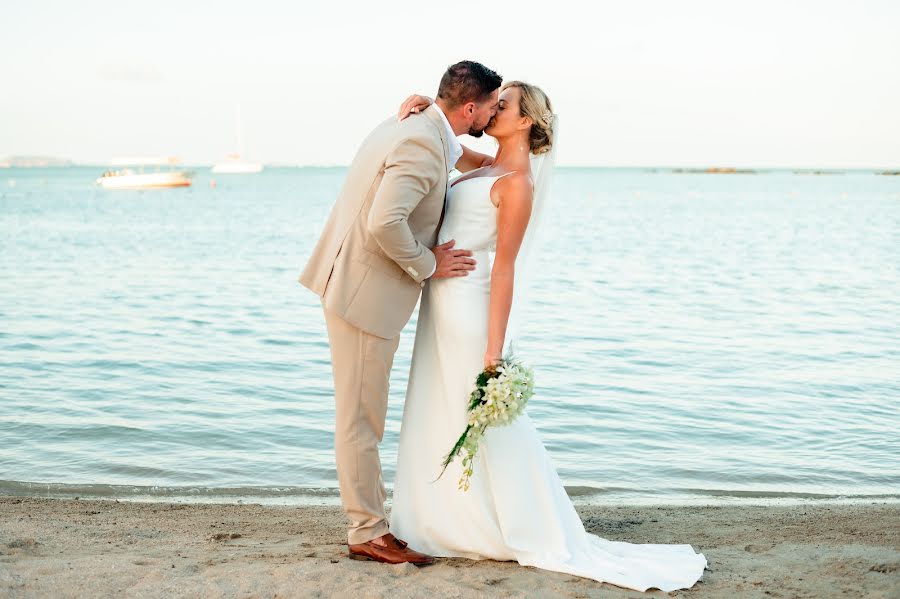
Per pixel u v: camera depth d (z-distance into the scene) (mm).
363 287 3143
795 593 2967
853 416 7262
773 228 36281
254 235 30656
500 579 3047
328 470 5797
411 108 3154
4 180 143500
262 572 3020
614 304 14258
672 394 7961
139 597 2705
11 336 10641
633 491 5418
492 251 3443
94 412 7141
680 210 53531
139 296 14711
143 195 77625
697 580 3107
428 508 3398
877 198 76562
